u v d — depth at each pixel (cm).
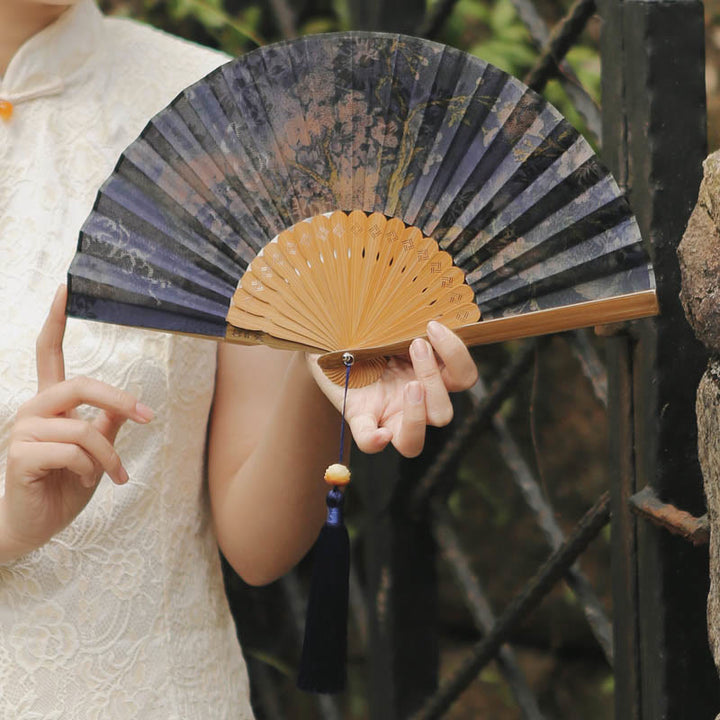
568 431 475
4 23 232
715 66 361
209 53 254
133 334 227
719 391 181
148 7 414
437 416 182
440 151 195
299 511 236
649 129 233
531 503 334
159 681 226
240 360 249
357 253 197
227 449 245
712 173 183
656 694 241
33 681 217
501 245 194
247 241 200
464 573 344
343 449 211
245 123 198
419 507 342
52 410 200
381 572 346
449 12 339
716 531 184
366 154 197
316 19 442
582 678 488
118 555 225
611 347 251
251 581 249
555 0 446
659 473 237
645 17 231
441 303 196
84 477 200
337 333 198
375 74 194
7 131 230
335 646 195
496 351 481
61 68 235
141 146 199
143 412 199
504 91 191
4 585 220
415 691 347
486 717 494
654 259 234
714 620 185
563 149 190
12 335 221
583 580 302
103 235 199
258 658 448
